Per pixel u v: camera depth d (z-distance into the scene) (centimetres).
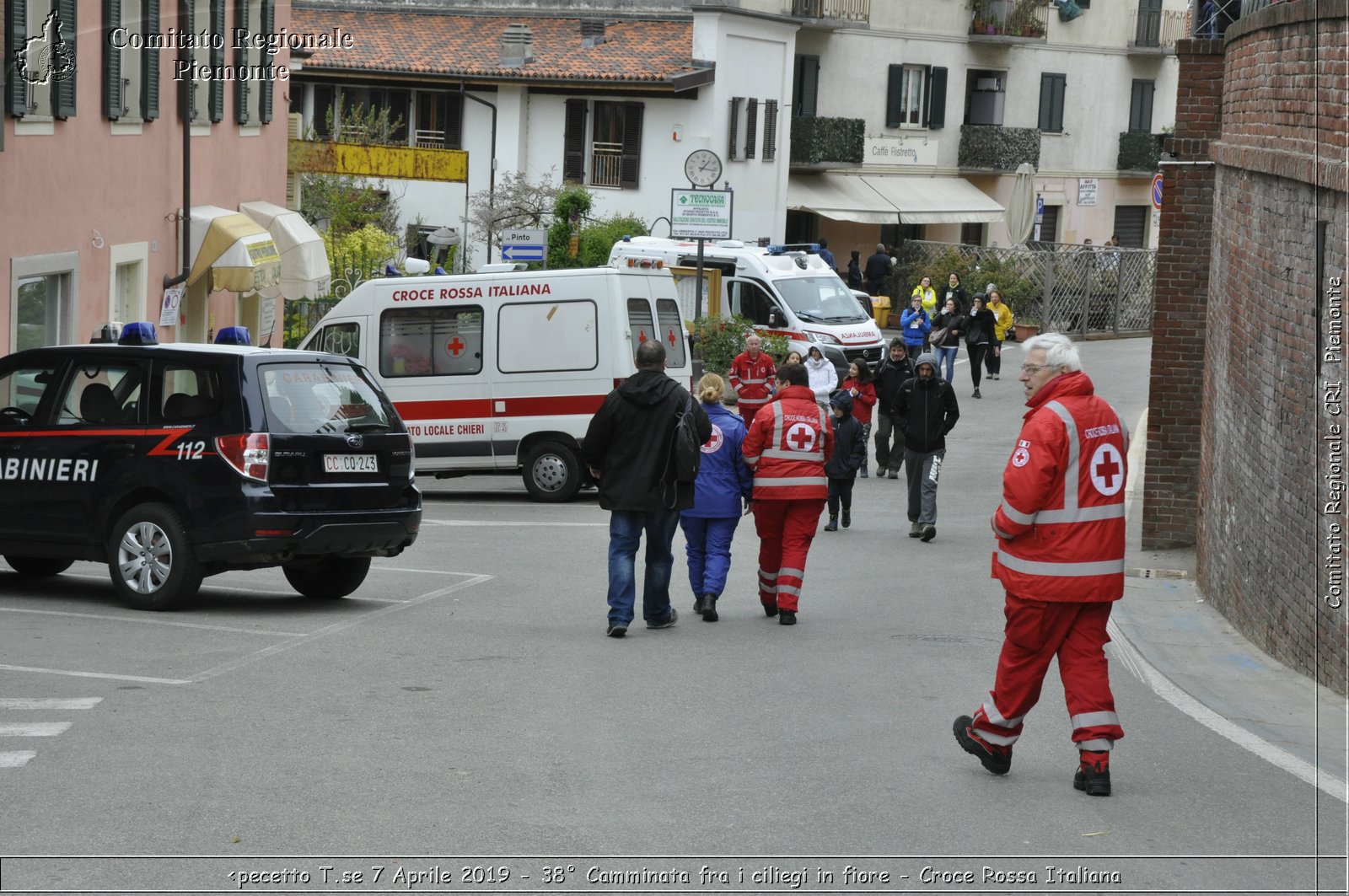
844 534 2489
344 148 4488
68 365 1680
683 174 6162
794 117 6662
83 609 1628
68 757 1011
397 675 1298
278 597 1784
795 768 1016
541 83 6247
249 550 1580
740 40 6262
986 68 7450
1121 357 5531
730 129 6241
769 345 4069
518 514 2692
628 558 1537
